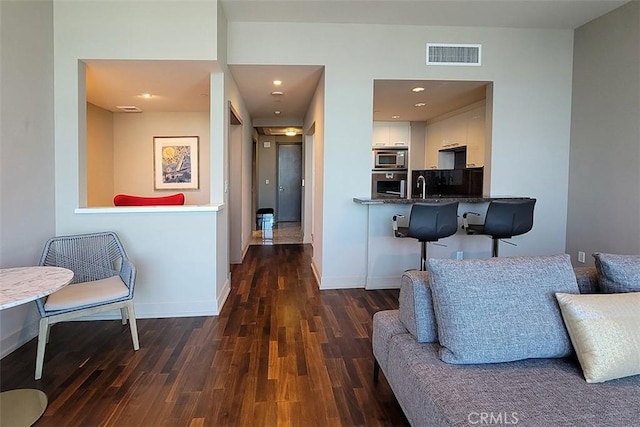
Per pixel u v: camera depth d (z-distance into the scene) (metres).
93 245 3.09
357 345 2.78
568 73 4.26
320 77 4.37
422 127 7.20
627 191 3.58
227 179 4.05
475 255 4.41
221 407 2.01
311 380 2.28
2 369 2.41
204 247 3.40
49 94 3.18
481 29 4.15
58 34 3.24
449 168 6.45
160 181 6.07
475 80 4.18
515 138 4.25
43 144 3.09
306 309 3.57
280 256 6.01
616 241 3.70
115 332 3.02
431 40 4.11
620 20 3.63
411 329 1.81
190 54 3.31
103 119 5.68
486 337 1.53
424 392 1.42
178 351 2.67
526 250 4.36
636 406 1.29
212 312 3.42
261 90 4.97
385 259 4.28
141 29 3.28
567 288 1.66
